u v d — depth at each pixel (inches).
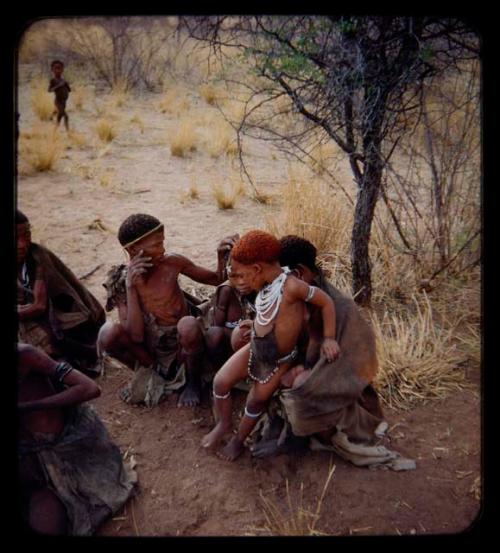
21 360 97.2
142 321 129.5
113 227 235.1
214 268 198.1
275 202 258.4
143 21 446.9
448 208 180.4
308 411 106.7
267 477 112.6
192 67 441.4
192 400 131.8
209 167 308.3
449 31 136.8
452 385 137.4
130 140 353.7
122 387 140.6
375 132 149.6
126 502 107.4
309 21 137.7
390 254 184.9
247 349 112.3
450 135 181.0
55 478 98.3
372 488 108.3
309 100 150.6
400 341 145.8
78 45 494.6
